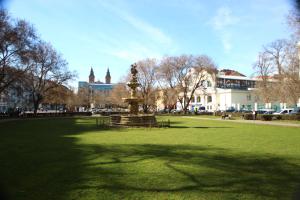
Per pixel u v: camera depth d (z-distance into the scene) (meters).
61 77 62.09
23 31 39.00
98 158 11.77
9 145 15.94
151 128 29.50
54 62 60.66
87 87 114.75
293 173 9.20
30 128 29.69
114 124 32.12
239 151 13.73
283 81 44.00
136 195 7.00
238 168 9.91
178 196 6.93
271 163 10.77
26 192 7.25
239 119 51.31
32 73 48.84
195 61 73.56
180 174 9.03
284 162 10.98
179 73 74.44
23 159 11.55
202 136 21.22
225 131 25.86
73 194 7.07
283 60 44.16
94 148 14.73
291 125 33.91
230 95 87.88
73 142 17.34
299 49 38.03
